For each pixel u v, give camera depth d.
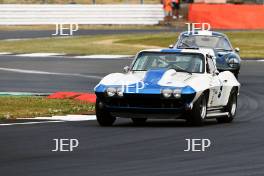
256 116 45.47
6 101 50.88
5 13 130.12
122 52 99.25
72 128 38.31
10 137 34.69
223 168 27.09
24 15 131.00
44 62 85.81
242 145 32.78
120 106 38.66
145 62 41.41
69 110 46.72
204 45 64.56
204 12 129.88
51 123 40.47
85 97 53.34
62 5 131.88
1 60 87.88
